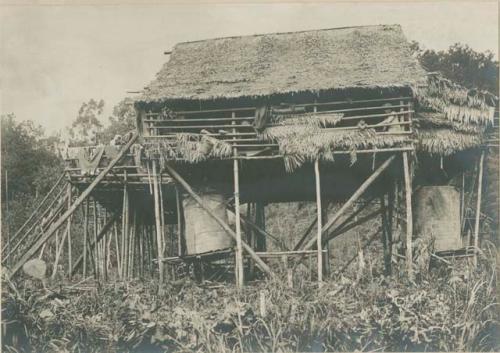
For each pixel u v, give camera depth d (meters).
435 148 16.25
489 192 20.94
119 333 12.94
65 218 17.59
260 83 16.64
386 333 12.54
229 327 12.90
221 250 16.88
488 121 17.02
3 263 18.70
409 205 15.29
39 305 13.99
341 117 15.92
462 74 28.02
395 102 16.02
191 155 16.11
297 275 14.78
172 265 19.97
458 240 17.09
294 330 12.45
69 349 13.06
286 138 15.82
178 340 12.90
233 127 16.38
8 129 32.84
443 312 12.55
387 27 18.62
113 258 27.45
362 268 14.98
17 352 13.14
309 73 16.81
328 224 15.46
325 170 17.80
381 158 16.50
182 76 17.78
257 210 20.89
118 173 19.56
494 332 13.23
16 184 32.00
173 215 23.84
